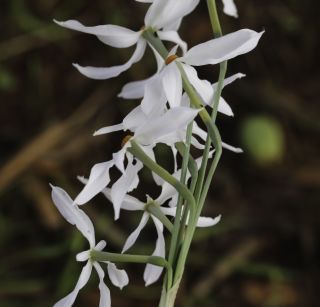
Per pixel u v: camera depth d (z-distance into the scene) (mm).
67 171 464
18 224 450
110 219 444
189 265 439
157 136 172
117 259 181
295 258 450
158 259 183
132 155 177
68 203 179
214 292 430
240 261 441
